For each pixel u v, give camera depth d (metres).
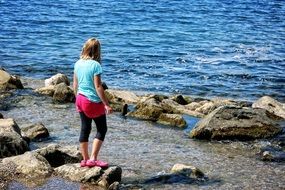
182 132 14.46
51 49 31.34
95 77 9.57
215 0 70.81
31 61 27.34
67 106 16.78
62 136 13.24
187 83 24.00
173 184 9.93
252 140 13.76
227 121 14.03
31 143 12.48
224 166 11.36
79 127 14.21
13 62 26.81
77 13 50.78
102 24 44.19
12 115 15.27
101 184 9.48
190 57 30.67
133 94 18.92
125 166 10.96
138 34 39.44
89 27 42.06
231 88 23.45
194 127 14.12
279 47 35.34
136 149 12.38
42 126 13.17
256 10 60.00
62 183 9.45
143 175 10.39
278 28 45.59
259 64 29.27
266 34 41.56
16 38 34.72
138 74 25.45
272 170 11.23
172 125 15.23
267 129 14.12
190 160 11.70
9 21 42.81
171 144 13.05
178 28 43.66
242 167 11.35
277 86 24.22
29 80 22.47
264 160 11.98
